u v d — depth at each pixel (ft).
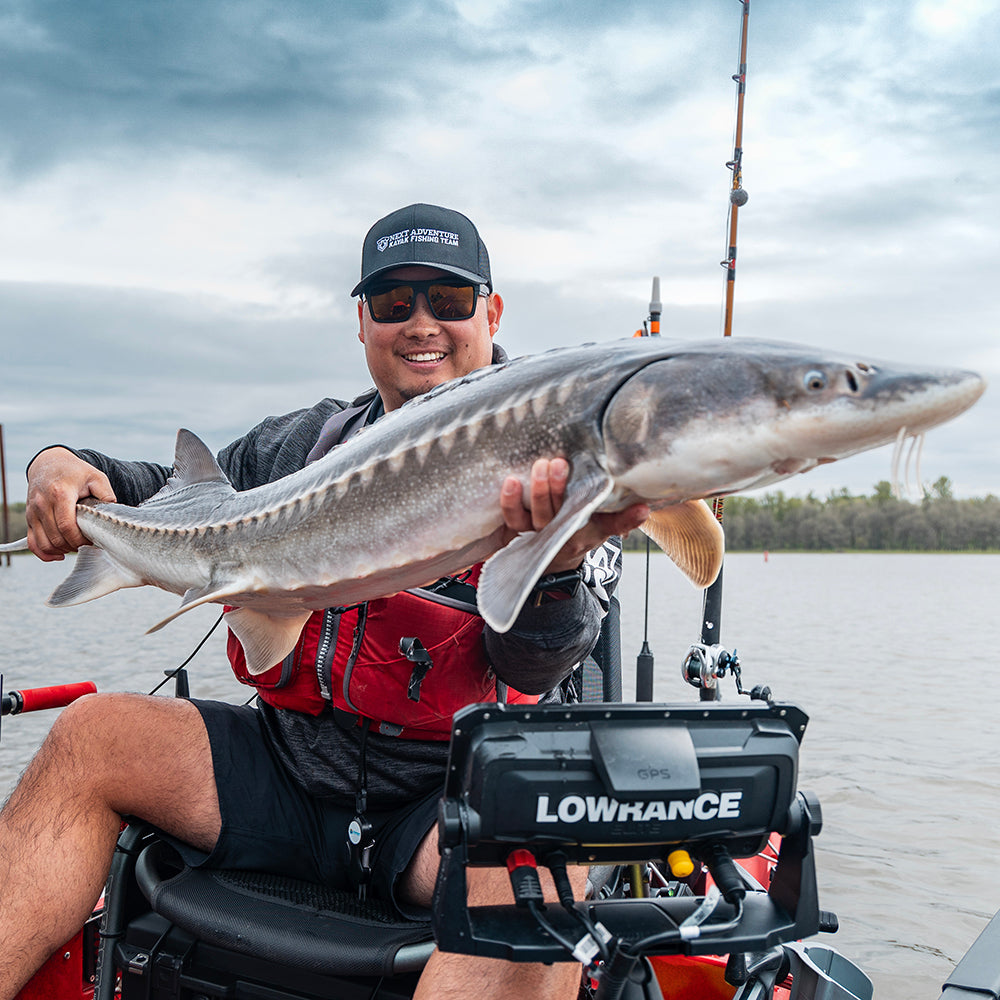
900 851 15.85
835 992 6.01
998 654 42.29
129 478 10.17
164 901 7.54
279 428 10.30
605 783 4.85
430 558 6.87
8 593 82.58
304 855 8.10
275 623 8.13
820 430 5.41
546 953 4.87
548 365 6.49
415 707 7.76
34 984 7.45
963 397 5.18
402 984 6.96
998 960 5.60
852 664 38.78
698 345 5.95
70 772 7.53
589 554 7.86
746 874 7.62
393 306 9.45
